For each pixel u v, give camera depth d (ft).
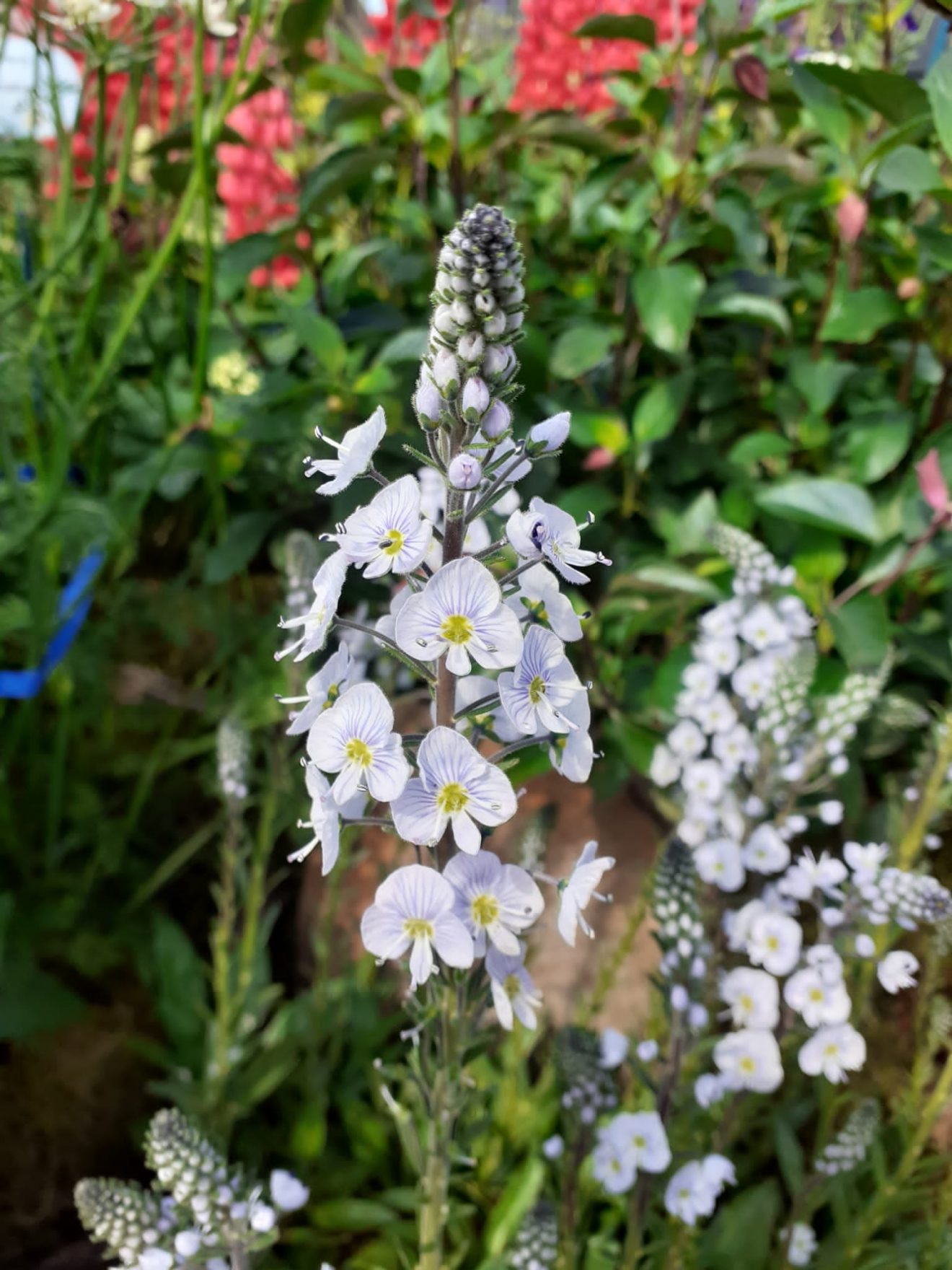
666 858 0.47
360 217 0.94
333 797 0.31
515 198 1.02
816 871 0.49
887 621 0.67
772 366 0.91
